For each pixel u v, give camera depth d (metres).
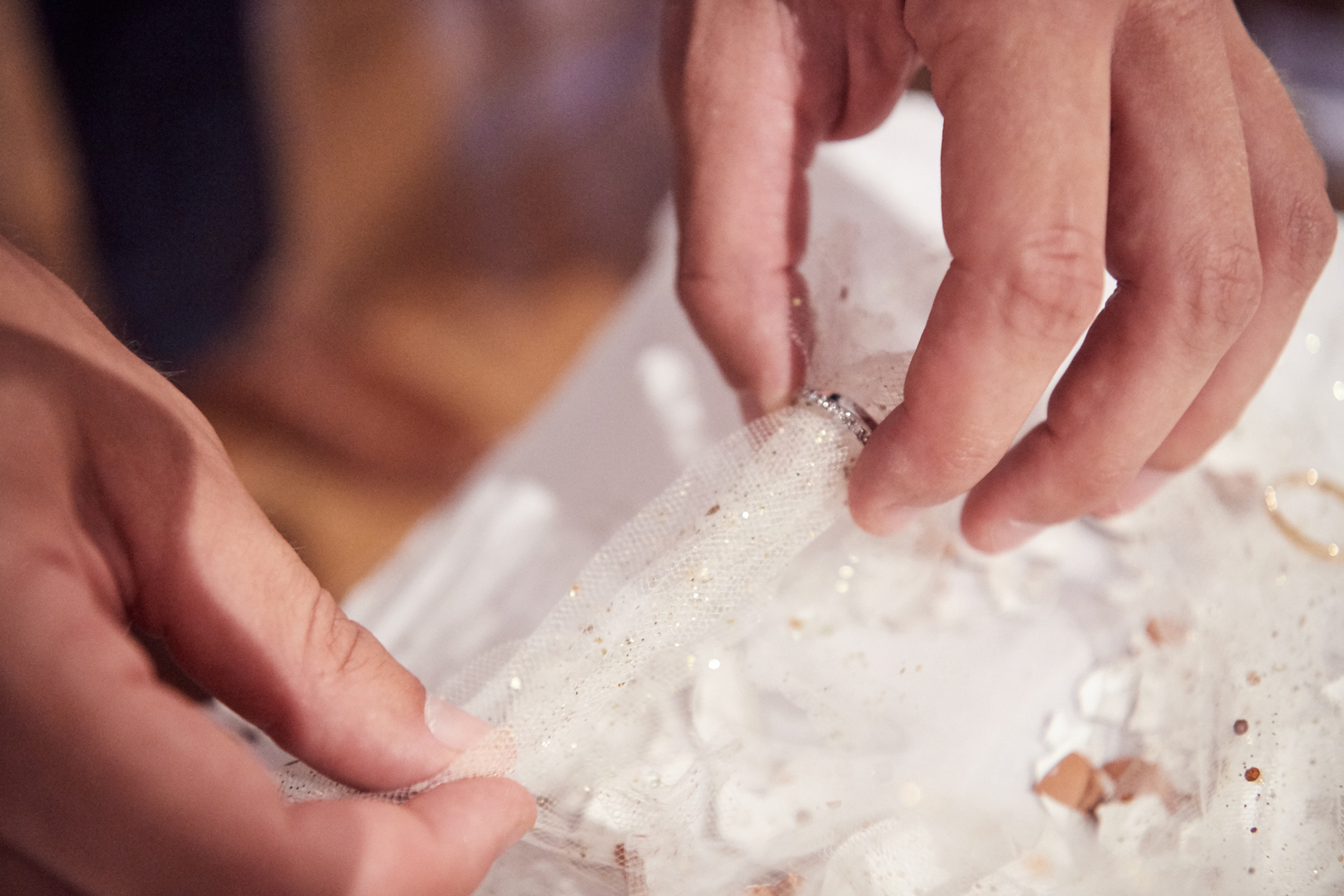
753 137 0.30
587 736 0.27
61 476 0.24
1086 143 0.25
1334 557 0.31
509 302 0.69
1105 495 0.28
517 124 0.74
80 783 0.22
